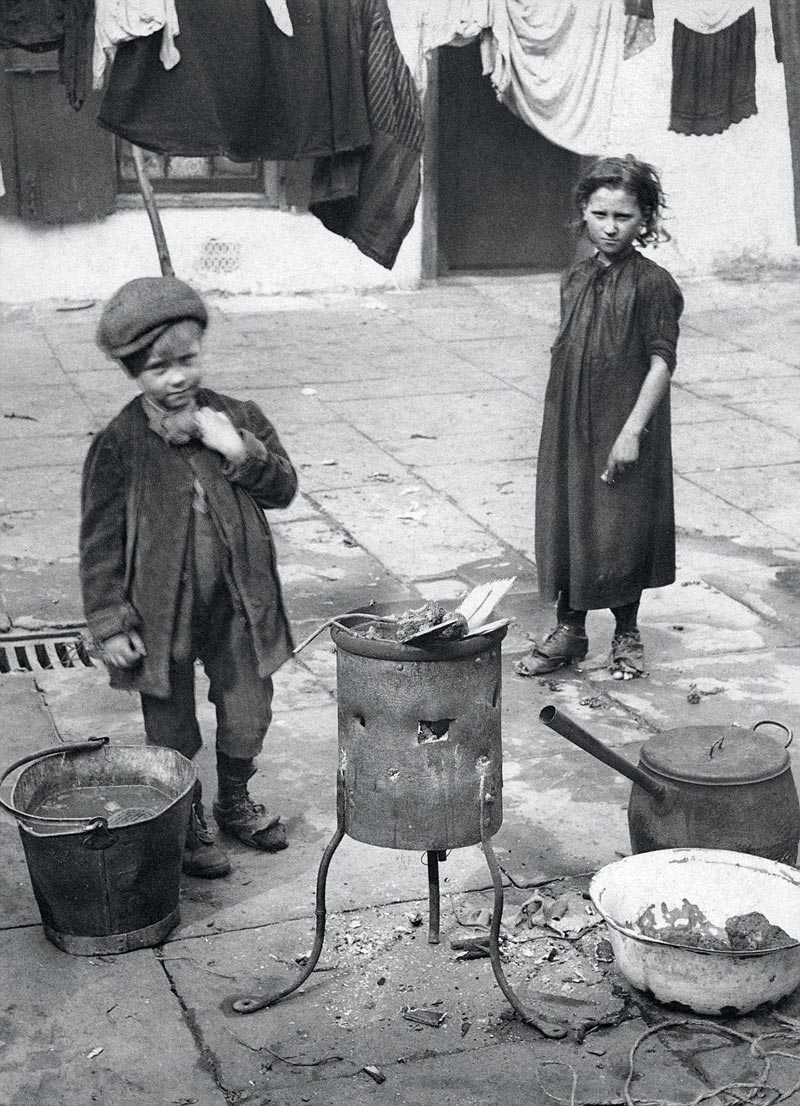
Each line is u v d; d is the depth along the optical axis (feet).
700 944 11.58
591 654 18.70
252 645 13.21
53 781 13.10
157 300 11.91
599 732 16.40
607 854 13.89
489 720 11.11
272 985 11.82
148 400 12.57
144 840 12.00
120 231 39.50
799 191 30.40
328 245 41.24
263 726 13.50
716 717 16.78
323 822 14.52
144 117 27.96
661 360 16.71
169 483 12.57
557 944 12.41
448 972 12.02
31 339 36.35
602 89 36.70
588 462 17.02
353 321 38.60
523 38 34.81
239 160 28.27
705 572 21.58
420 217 41.81
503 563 21.95
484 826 11.21
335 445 28.04
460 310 40.01
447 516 24.12
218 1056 10.92
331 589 20.85
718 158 41.78
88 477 12.64
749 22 38.63
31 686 17.67
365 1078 10.66
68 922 12.17
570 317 17.02
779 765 12.56
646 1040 11.11
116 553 12.72
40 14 27.81
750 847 12.35
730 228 43.24
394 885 13.38
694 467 26.94
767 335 37.35
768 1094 10.44
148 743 13.65
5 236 38.70
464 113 42.98
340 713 11.31
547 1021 11.32
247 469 12.56
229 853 13.98
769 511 24.48
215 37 27.32
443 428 29.25
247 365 33.94
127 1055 10.93
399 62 27.96
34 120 37.65
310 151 28.19
